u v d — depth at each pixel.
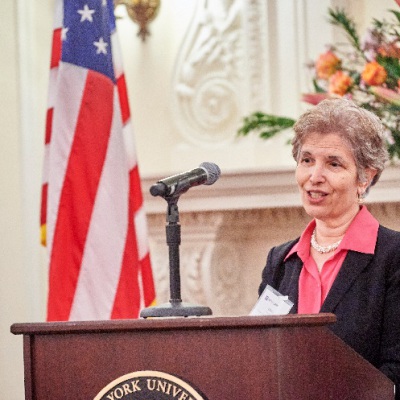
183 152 8.84
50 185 6.99
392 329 3.79
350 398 3.01
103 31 7.18
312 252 4.21
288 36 8.53
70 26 7.15
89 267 6.87
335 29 8.38
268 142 8.56
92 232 6.90
